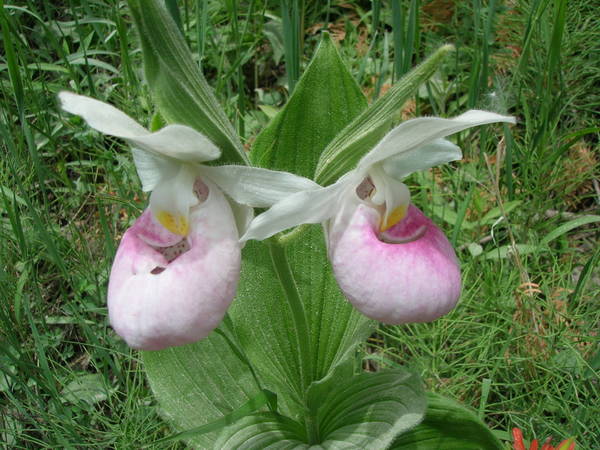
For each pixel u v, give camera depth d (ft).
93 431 0.86
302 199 0.61
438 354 0.91
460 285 0.62
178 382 0.84
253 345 0.78
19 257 1.06
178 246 0.64
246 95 1.46
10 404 0.92
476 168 1.21
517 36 1.35
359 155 0.63
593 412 0.82
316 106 0.74
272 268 0.80
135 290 0.56
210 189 0.62
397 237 0.66
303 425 0.80
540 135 1.12
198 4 1.17
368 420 0.70
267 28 1.47
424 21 1.48
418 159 0.67
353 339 0.77
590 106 1.28
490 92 1.17
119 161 1.16
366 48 1.43
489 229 1.15
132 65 1.26
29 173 1.14
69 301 0.96
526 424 0.83
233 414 0.71
